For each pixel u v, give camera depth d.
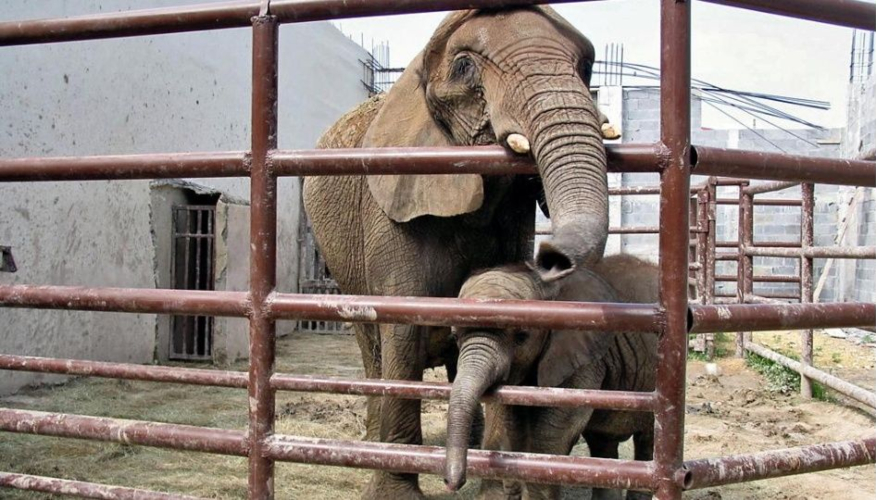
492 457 2.13
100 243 8.46
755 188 8.99
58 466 4.81
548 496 3.28
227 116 11.99
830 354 10.52
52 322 7.65
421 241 3.78
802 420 6.51
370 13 2.20
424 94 3.73
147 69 9.57
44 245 7.59
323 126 16.70
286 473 4.75
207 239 9.77
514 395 2.26
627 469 2.03
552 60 2.89
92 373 2.62
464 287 3.00
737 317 2.08
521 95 2.81
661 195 2.02
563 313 2.06
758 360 9.05
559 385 3.30
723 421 6.41
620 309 2.03
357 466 2.23
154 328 9.38
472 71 3.22
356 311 2.21
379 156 2.21
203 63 11.15
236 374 2.46
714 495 4.46
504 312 2.10
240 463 5.02
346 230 4.69
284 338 12.66
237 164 2.31
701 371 8.92
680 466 2.00
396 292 3.79
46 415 2.53
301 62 15.38
